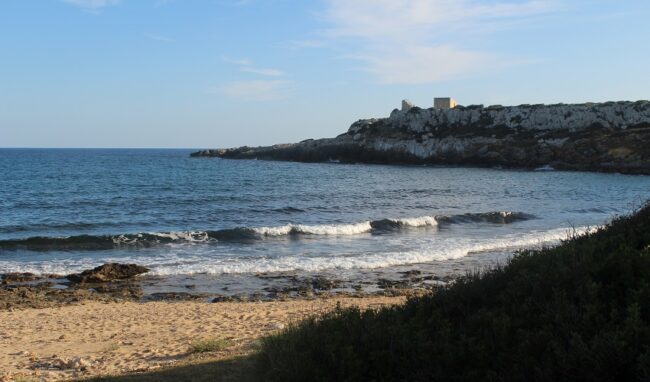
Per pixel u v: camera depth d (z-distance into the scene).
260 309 13.53
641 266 4.87
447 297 5.71
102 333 11.39
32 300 15.00
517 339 4.46
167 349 9.70
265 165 107.06
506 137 103.38
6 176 68.38
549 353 4.07
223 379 6.64
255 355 6.99
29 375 8.09
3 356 9.62
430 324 5.16
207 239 25.27
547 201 43.78
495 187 57.22
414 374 4.37
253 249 23.03
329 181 65.06
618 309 4.39
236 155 147.00
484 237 26.08
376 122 128.00
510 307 4.98
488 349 4.46
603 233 6.69
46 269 18.98
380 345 4.87
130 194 46.75
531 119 106.88
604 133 94.31
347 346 4.81
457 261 20.14
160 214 34.72
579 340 3.88
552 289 4.86
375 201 43.34
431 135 112.94
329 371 4.72
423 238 25.94
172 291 16.23
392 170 90.31
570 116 104.12
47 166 95.12
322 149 119.75
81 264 19.81
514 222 32.16
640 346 3.78
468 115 115.56
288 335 5.84
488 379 4.09
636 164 80.56
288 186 56.97
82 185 55.69
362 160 113.38
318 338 5.32
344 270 18.84
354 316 5.77
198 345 9.25
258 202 41.78
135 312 13.54
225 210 36.78
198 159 138.62
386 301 14.19
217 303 14.56
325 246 23.75
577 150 90.19
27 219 32.09
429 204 41.50
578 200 44.50
